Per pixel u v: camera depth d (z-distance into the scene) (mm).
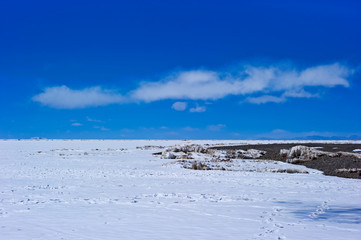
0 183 18891
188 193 15578
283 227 9086
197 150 42500
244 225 9305
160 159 39250
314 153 34844
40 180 20516
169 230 8719
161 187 17688
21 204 12484
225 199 13922
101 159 39844
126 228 8906
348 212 11234
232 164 31859
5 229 8727
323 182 20578
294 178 22672
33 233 8344
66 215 10562
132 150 58844
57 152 54438
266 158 39344
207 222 9672
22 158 41281
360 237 8023
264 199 13961
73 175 23594
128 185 18438
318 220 9992
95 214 10750
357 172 25031
